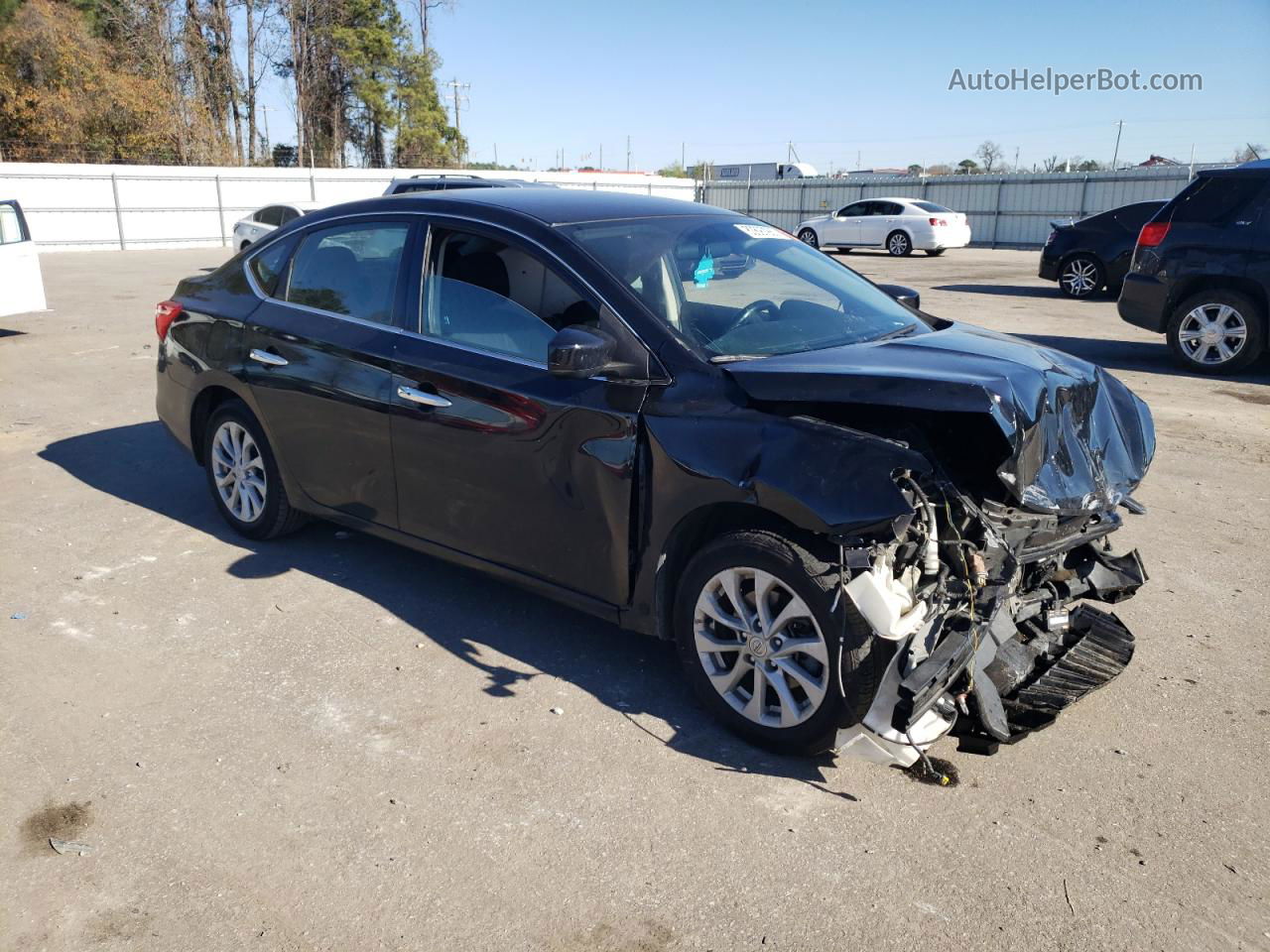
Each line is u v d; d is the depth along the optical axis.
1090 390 3.56
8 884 2.72
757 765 3.29
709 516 3.40
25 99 39.34
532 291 3.83
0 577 4.80
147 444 7.22
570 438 3.61
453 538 4.13
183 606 4.48
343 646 4.11
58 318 13.73
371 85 53.34
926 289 17.66
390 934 2.54
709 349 3.50
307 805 3.06
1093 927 2.57
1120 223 15.55
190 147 44.25
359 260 4.49
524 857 2.83
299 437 4.68
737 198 39.81
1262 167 9.25
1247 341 9.45
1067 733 3.49
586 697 3.71
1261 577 4.87
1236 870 2.79
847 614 3.02
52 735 3.45
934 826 2.97
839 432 3.07
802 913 2.62
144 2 45.16
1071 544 3.43
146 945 2.50
